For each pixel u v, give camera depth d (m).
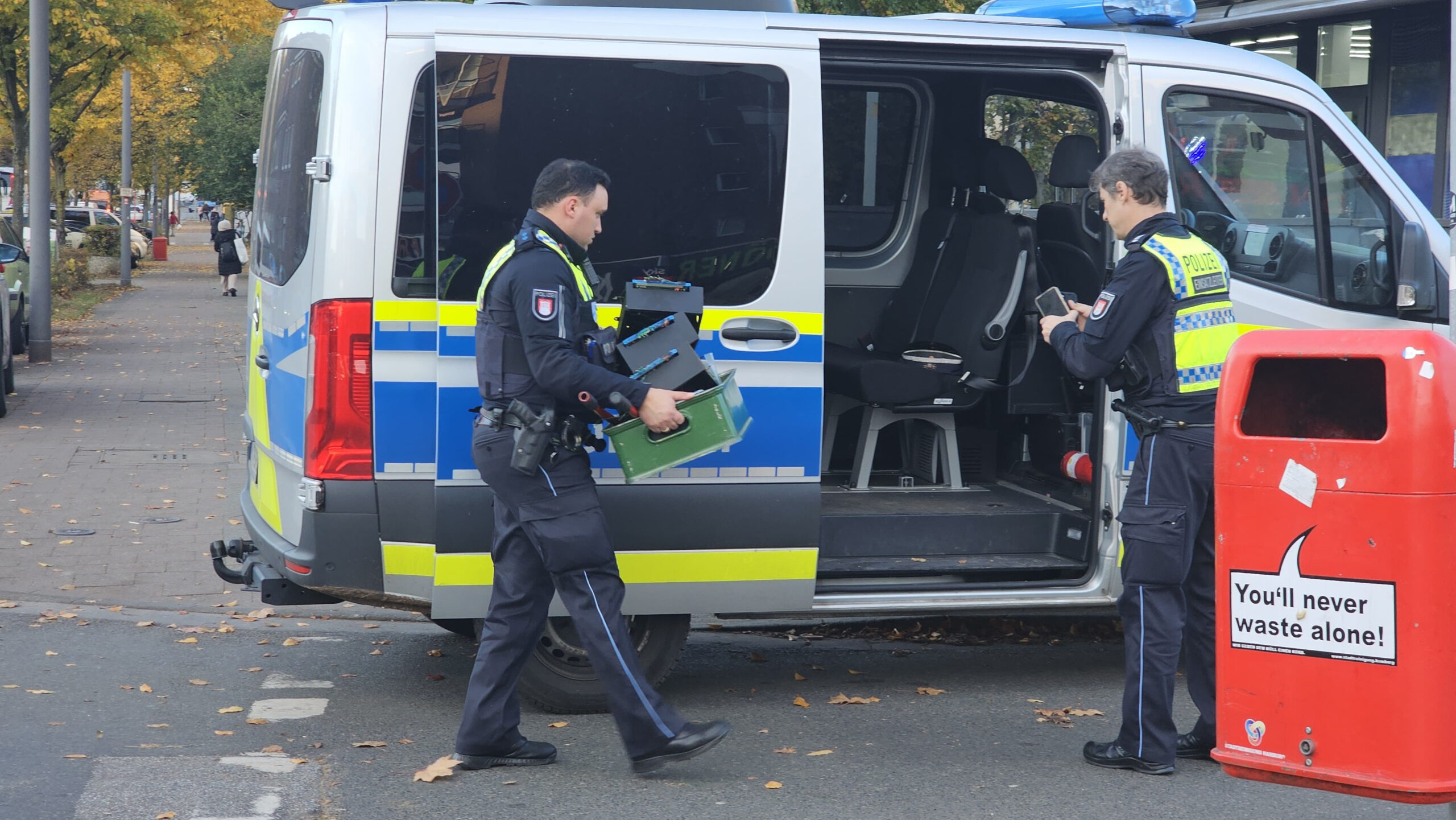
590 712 4.75
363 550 4.32
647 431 3.94
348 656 5.59
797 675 5.41
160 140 42.19
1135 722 4.18
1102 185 4.17
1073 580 5.02
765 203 4.53
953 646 5.99
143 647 5.61
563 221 3.98
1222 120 4.99
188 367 15.72
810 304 4.55
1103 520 4.91
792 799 3.97
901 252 6.48
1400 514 3.09
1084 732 4.66
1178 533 4.08
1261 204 5.06
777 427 4.53
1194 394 4.08
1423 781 3.12
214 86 32.91
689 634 6.09
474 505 4.31
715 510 4.51
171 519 7.91
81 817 3.72
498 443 3.96
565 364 3.83
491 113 4.32
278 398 4.71
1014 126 6.02
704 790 4.04
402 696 5.02
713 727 4.07
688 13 4.54
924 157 6.43
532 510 3.96
